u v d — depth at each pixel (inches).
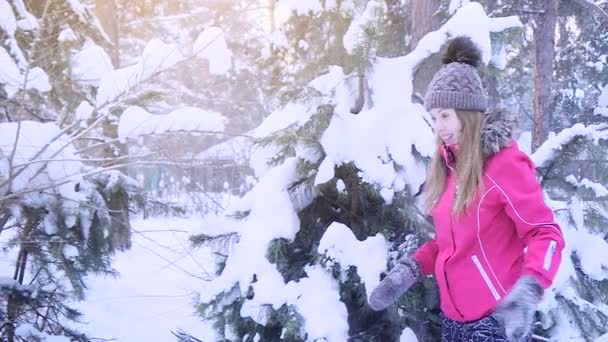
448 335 74.1
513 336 56.0
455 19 117.0
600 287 125.0
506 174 65.2
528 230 63.0
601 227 126.8
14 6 161.8
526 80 378.0
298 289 111.9
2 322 142.6
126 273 288.0
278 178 124.2
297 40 245.3
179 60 125.3
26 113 160.7
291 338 114.9
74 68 148.7
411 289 117.7
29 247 144.5
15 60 148.9
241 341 127.4
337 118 114.9
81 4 206.8
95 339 183.6
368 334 125.3
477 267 68.1
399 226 124.9
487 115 69.2
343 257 111.1
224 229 131.7
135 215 159.8
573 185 124.6
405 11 221.6
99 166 149.6
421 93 138.6
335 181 122.6
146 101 134.0
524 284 58.6
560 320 119.5
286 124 118.7
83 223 139.6
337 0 128.4
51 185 120.0
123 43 472.4
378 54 126.3
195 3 463.2
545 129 308.8
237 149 160.1
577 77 407.5
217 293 118.3
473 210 67.1
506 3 327.0
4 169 122.6
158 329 200.5
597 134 119.9
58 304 159.8
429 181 80.0
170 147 146.1
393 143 111.0
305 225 131.1
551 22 308.3
